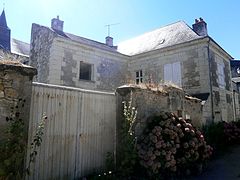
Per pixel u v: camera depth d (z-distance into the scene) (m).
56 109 4.75
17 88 3.95
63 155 4.79
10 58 4.57
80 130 5.14
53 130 4.66
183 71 13.39
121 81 14.97
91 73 13.53
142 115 6.12
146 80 14.77
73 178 4.91
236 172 6.39
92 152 5.33
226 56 15.25
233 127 10.53
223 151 8.92
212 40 12.96
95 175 5.05
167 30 16.34
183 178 5.91
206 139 8.59
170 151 5.65
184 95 8.27
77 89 5.17
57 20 15.39
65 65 12.31
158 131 5.80
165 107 7.07
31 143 4.11
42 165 4.43
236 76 24.70
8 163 3.53
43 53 12.94
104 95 5.76
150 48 15.45
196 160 6.46
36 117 4.40
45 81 12.28
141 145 5.64
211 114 12.02
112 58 14.76
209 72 12.51
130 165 5.23
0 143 3.68
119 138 5.62
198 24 14.34
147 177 5.34
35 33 14.01
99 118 5.56
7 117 3.78
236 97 16.22
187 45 13.41
